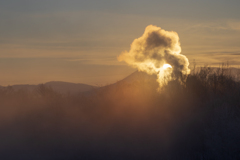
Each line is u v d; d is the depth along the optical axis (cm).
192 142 797
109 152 820
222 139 770
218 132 796
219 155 721
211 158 724
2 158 819
